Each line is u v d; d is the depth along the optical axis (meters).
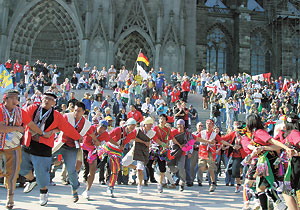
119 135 8.05
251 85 29.11
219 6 52.25
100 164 9.70
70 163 6.81
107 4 36.47
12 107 5.76
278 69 48.22
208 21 49.06
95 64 34.66
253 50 49.38
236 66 47.41
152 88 22.50
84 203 7.02
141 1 36.94
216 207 7.18
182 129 9.56
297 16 49.28
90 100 17.75
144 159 8.50
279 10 50.00
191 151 10.74
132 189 9.59
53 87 18.55
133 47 37.75
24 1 35.12
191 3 39.19
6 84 14.17
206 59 47.50
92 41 35.00
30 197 7.39
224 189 10.33
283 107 20.91
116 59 36.38
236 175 9.45
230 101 20.22
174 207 7.02
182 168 9.51
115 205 6.97
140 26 36.81
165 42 35.94
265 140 5.68
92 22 35.91
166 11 37.34
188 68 37.59
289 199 5.60
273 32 49.31
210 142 9.41
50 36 37.62
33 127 5.90
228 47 49.44
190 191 9.59
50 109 6.21
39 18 36.91
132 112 14.43
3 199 7.16
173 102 21.69
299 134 5.55
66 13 36.38
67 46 37.28
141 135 8.39
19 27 35.31
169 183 10.60
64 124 6.30
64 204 6.78
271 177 5.71
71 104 11.74
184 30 38.12
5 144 5.81
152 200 7.77
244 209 6.70
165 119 9.19
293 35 48.81
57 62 37.31
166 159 8.91
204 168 9.59
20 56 35.72
